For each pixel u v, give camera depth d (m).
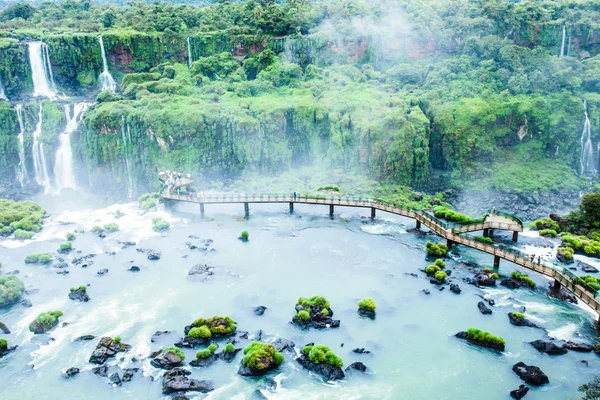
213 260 74.81
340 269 72.06
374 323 58.59
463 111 128.50
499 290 65.81
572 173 126.38
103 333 56.84
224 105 128.62
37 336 56.22
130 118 122.69
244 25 165.50
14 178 126.75
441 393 47.69
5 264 74.19
